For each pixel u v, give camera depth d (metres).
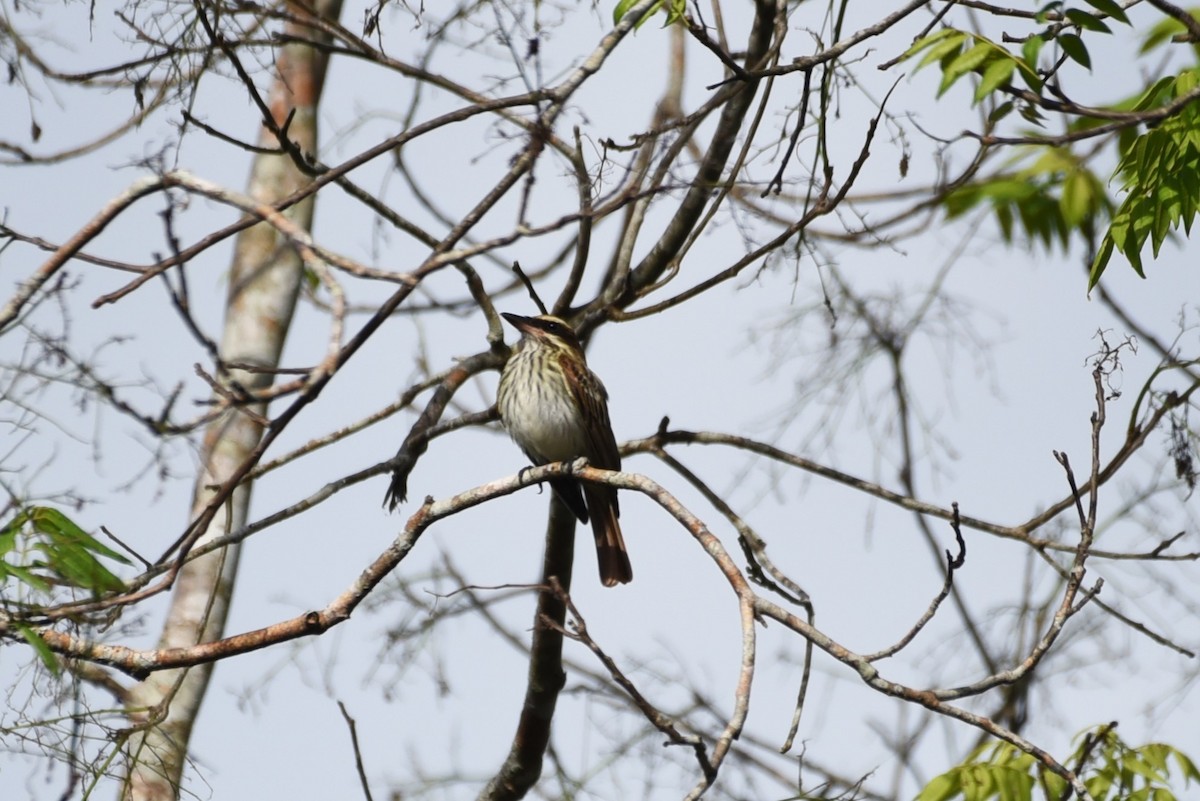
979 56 8.69
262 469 12.43
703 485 13.66
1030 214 14.82
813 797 11.61
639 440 13.92
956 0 9.63
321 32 15.01
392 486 12.06
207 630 13.26
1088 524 9.43
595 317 13.32
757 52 12.46
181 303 7.90
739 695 8.74
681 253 12.80
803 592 11.98
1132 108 10.41
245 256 14.80
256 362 14.25
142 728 9.98
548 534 12.90
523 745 13.36
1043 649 9.05
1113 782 11.14
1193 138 9.99
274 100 14.97
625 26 9.91
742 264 12.57
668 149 12.12
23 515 8.82
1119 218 10.43
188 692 12.71
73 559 8.78
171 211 8.20
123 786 10.02
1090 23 8.74
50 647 9.30
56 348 8.66
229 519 12.13
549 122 9.66
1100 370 9.84
